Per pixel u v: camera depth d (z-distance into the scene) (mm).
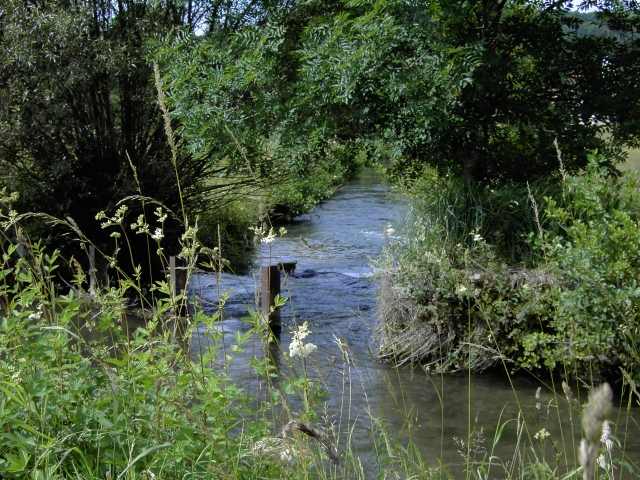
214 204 14727
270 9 10852
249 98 10398
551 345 7691
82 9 12320
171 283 3629
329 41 9062
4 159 12719
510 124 10352
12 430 3314
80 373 3453
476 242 8633
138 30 12867
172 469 3178
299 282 12188
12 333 3480
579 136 9992
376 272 8938
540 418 6547
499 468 5441
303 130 9727
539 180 9672
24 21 11898
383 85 9062
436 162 10133
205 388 3365
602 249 6848
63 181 12898
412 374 7840
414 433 6211
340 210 19984
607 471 3320
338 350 8750
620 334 6715
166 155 13664
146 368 3396
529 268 8352
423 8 8984
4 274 3717
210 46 10508
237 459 3158
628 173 8352
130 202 13297
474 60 8641
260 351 8211
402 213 10758
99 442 3193
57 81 11969
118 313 3682
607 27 10805
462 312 8094
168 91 11000
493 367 8062
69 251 12977
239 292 11219
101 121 13398
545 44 10219
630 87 10109
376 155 9625
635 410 6645
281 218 17703
